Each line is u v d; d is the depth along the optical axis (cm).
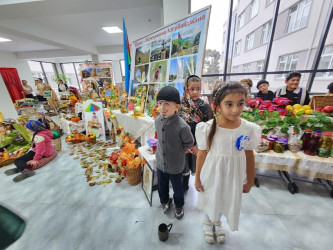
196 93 120
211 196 88
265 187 150
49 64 1005
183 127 93
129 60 270
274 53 562
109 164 191
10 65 735
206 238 101
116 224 118
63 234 111
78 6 251
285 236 104
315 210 123
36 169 195
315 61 331
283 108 156
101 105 278
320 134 121
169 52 178
